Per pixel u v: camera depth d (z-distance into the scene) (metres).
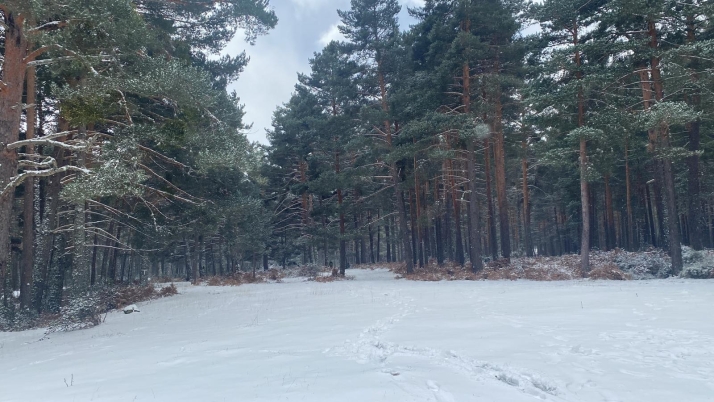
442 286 22.08
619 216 48.31
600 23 23.91
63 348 11.69
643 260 24.78
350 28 31.84
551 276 23.89
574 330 9.17
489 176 32.94
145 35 13.41
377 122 30.75
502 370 6.43
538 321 10.51
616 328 9.22
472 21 27.95
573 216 49.25
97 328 15.40
